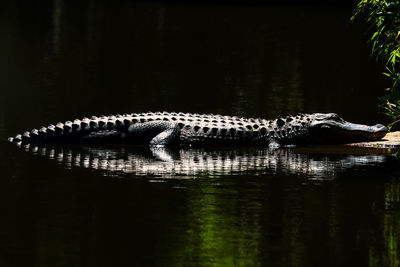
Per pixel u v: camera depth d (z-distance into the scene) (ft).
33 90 209.77
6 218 97.66
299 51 291.99
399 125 174.19
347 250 87.04
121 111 183.62
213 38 321.93
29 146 147.84
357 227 95.40
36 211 100.94
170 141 151.43
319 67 258.37
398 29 142.72
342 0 459.32
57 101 194.80
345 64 264.52
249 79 236.02
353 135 155.12
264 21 378.73
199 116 157.38
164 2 472.85
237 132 152.56
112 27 354.13
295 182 119.14
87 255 84.64
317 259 84.28
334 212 101.81
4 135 156.04
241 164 133.80
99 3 465.47
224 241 89.86
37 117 174.09
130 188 114.11
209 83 227.81
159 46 299.99
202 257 84.38
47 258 83.61
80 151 143.95
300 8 444.14
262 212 101.76
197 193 111.45
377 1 144.97
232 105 193.26
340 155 143.02
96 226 94.68
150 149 147.84
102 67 252.42
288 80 234.38
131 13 410.72
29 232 92.17
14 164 130.00
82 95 204.44
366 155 142.92
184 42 311.27
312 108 190.08
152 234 91.97
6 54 274.77
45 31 339.57
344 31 345.72
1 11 414.82
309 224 96.63
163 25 360.48
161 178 121.29
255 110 186.70
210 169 128.88
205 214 100.58
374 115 182.39
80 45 300.40
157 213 100.63
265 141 153.69
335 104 196.13
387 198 109.09
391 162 135.64
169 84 225.15
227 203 106.11
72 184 115.96
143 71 246.88
